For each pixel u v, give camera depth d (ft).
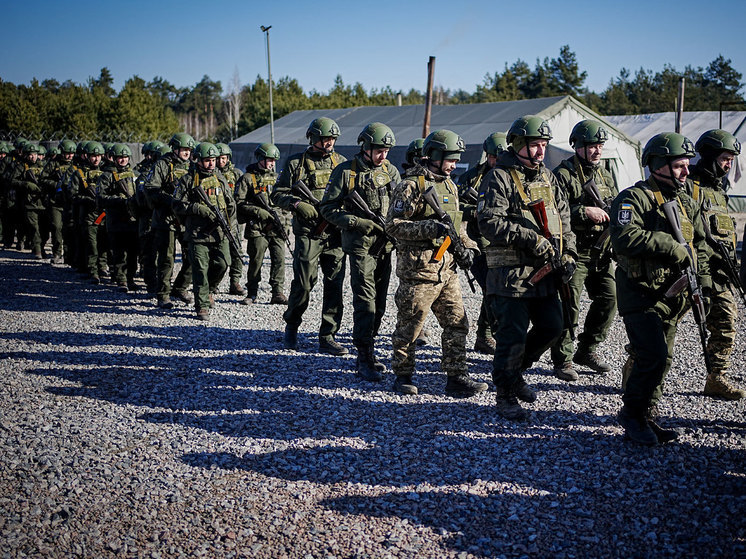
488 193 16.46
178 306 31.94
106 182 34.65
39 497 13.28
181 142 30.55
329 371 21.47
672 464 14.55
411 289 18.42
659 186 15.24
